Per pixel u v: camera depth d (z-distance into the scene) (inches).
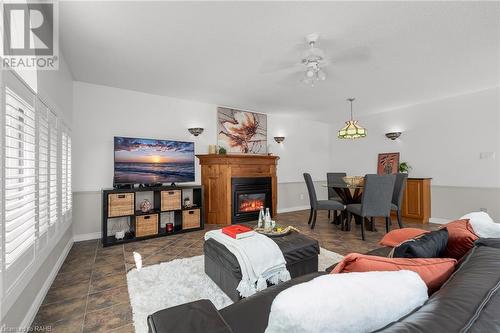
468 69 124.6
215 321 31.9
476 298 22.4
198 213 161.8
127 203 134.3
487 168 156.0
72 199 134.3
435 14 80.0
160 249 122.5
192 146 169.5
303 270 83.3
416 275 29.2
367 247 123.7
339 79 137.6
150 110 162.7
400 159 201.9
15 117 57.6
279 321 22.7
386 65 119.1
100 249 122.6
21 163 63.6
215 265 83.0
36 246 66.9
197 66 120.1
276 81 140.3
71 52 105.1
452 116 171.6
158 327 30.4
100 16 79.7
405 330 19.0
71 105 130.7
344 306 23.4
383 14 80.0
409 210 186.2
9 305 50.3
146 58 111.3
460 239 52.3
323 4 75.1
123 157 141.3
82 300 75.0
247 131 208.5
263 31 89.5
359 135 160.1
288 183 237.9
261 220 103.3
